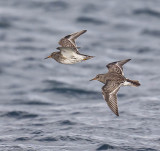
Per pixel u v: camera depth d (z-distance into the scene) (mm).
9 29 46594
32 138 21688
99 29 46750
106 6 53344
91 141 20781
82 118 24531
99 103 28078
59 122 24016
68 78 34281
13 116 26281
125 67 36094
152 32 45219
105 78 17578
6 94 31359
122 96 29406
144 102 26688
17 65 37156
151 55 39094
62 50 17719
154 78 33250
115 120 23672
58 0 55406
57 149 20062
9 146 20719
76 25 48156
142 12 50812
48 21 49438
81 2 54781
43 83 33312
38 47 41750
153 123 22797
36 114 26219
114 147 19953
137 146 20000
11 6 54344
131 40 43125
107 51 40375
